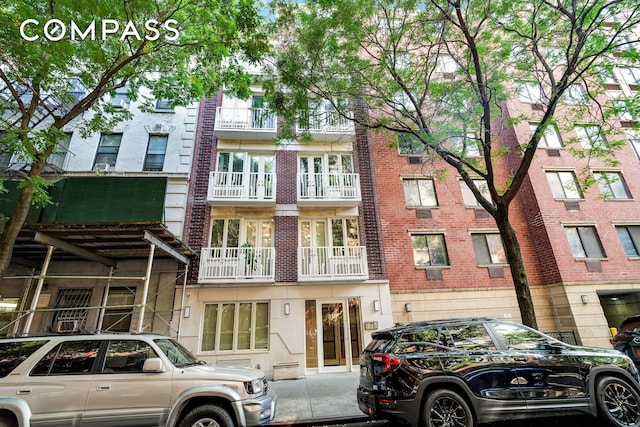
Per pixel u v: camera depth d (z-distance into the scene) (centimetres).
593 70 818
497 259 1174
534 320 653
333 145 1210
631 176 1279
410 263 1120
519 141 1283
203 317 958
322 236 1115
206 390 396
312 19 837
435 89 919
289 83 874
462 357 448
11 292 925
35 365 392
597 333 1025
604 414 442
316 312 1014
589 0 736
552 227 1166
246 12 733
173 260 1003
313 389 748
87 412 371
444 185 1248
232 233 1080
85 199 841
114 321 942
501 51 850
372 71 925
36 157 643
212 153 1152
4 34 580
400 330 480
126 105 1184
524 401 430
